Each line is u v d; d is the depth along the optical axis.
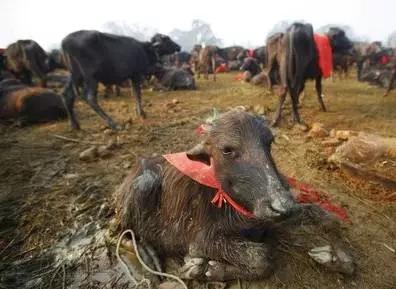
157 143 2.20
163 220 1.11
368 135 1.86
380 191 1.51
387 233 1.24
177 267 1.10
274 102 3.28
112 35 2.50
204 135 0.95
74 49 2.32
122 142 2.21
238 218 0.98
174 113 2.96
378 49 6.28
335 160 1.74
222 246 0.99
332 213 1.25
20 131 2.56
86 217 1.40
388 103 3.16
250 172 0.84
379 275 1.06
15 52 4.08
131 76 2.65
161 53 3.46
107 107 3.30
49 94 2.80
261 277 1.01
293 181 1.37
